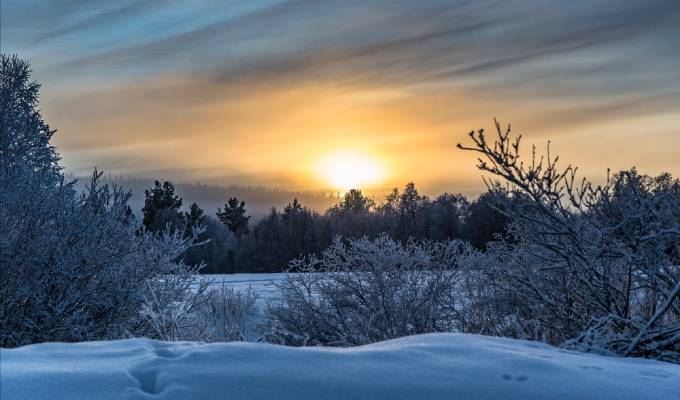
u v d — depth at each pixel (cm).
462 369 335
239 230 6138
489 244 831
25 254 791
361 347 390
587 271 646
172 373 308
